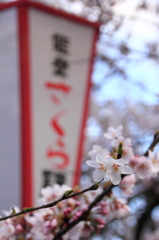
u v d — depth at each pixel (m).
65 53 4.14
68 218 2.27
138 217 7.07
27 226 2.29
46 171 3.50
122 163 1.52
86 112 4.04
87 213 2.24
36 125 3.62
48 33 4.06
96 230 2.28
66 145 3.73
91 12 6.09
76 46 4.23
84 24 4.41
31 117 3.61
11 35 3.88
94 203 2.20
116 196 2.32
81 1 5.84
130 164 2.00
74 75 4.08
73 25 4.32
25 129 3.51
